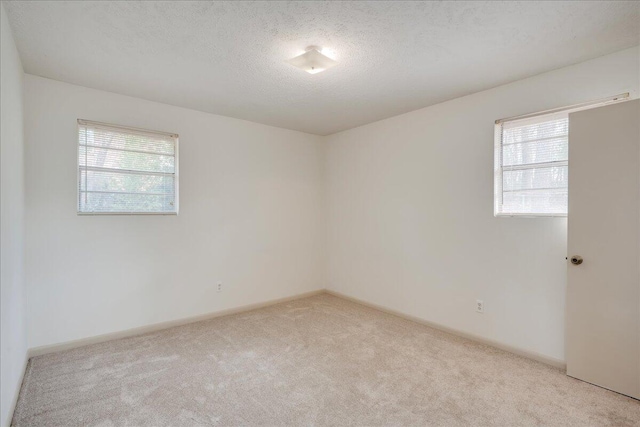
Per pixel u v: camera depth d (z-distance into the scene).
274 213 4.40
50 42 2.20
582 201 2.38
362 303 4.37
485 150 3.06
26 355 2.62
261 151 4.26
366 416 1.99
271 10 1.85
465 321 3.24
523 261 2.82
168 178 3.50
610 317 2.26
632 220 2.17
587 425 1.91
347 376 2.46
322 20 1.95
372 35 2.11
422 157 3.61
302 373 2.50
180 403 2.12
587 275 2.36
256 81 2.85
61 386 2.30
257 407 2.08
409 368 2.59
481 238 3.11
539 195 2.75
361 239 4.38
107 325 3.12
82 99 2.97
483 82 2.87
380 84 2.91
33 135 2.74
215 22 1.97
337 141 4.74
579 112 2.39
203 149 3.74
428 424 1.92
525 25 2.00
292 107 3.57
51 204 2.84
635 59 2.26
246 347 2.97
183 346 2.99
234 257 4.01
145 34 2.10
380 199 4.11
